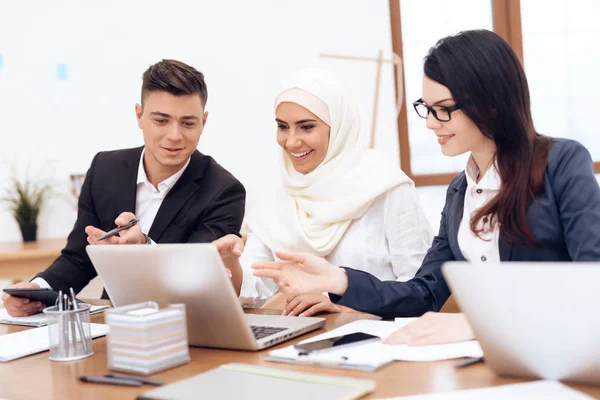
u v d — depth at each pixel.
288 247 2.15
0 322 1.66
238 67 3.76
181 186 2.06
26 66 3.52
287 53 3.79
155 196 2.09
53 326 1.24
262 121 3.79
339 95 2.12
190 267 1.13
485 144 1.48
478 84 1.37
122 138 3.68
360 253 2.08
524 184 1.40
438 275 1.57
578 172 1.37
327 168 2.14
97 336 1.41
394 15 3.86
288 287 1.33
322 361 1.08
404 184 2.12
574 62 3.91
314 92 2.07
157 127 1.94
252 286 1.90
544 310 0.87
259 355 1.17
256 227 2.27
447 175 3.91
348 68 3.83
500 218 1.42
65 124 3.59
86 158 3.63
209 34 3.73
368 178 2.11
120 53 3.65
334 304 1.59
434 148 3.95
